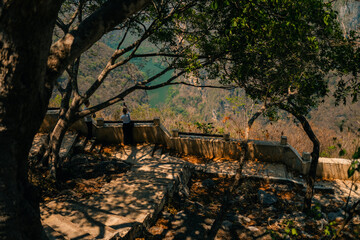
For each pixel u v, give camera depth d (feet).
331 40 23.40
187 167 37.86
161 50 30.68
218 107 508.94
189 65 27.20
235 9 22.80
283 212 29.99
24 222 11.64
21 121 10.21
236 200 32.12
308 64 23.58
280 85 26.45
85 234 19.31
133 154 41.70
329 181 36.37
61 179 32.09
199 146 41.81
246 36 24.41
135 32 34.53
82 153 40.78
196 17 28.50
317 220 26.63
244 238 24.11
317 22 22.86
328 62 25.08
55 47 10.94
